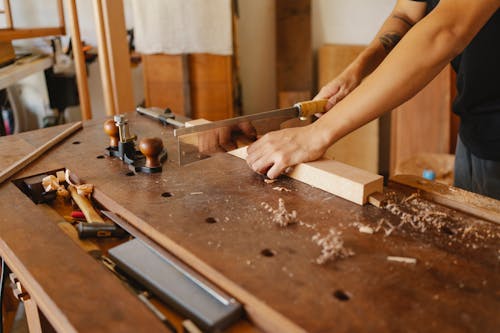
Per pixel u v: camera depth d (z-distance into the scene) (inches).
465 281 22.5
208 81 94.2
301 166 34.3
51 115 95.9
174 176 35.7
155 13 88.7
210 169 37.1
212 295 22.6
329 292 21.6
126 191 33.0
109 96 68.8
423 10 46.0
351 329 19.3
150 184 34.2
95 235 28.5
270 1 99.0
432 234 27.0
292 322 19.7
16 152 41.2
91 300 21.3
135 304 21.1
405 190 34.7
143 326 19.8
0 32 71.1
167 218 28.9
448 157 84.9
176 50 91.0
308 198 31.9
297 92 97.2
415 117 91.3
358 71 44.6
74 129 46.9
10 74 72.3
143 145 35.4
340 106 33.7
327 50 97.1
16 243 26.0
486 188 43.9
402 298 21.2
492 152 42.2
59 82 94.7
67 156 40.2
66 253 25.1
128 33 94.5
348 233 27.1
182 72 92.8
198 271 24.4
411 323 19.7
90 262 24.3
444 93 87.7
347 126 33.1
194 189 33.3
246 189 33.3
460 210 31.5
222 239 26.4
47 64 87.6
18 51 92.4
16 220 28.7
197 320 21.4
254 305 21.2
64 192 34.4
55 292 21.8
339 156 98.7
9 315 52.2
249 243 26.0
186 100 94.4
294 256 24.6
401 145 94.0
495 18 38.5
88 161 39.0
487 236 26.7
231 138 36.6
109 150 40.1
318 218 29.0
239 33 100.7
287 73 98.4
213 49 91.4
